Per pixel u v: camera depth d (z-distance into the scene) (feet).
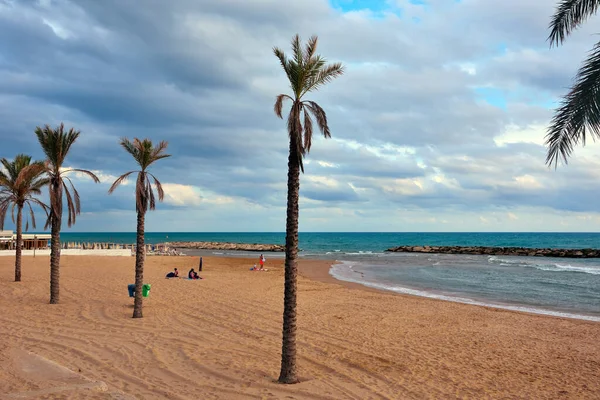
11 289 78.28
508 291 100.53
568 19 24.25
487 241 501.15
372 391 32.96
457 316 65.98
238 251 300.81
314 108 31.50
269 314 61.62
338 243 467.93
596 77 21.84
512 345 49.29
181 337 46.98
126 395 25.71
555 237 643.04
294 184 31.86
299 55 31.01
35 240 163.84
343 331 53.57
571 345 49.75
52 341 43.09
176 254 212.84
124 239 641.81
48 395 24.89
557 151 22.76
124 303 66.44
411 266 171.32
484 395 33.37
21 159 86.17
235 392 30.94
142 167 55.31
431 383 35.65
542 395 33.78
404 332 54.29
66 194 65.57
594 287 108.06
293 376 33.50
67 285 85.35
